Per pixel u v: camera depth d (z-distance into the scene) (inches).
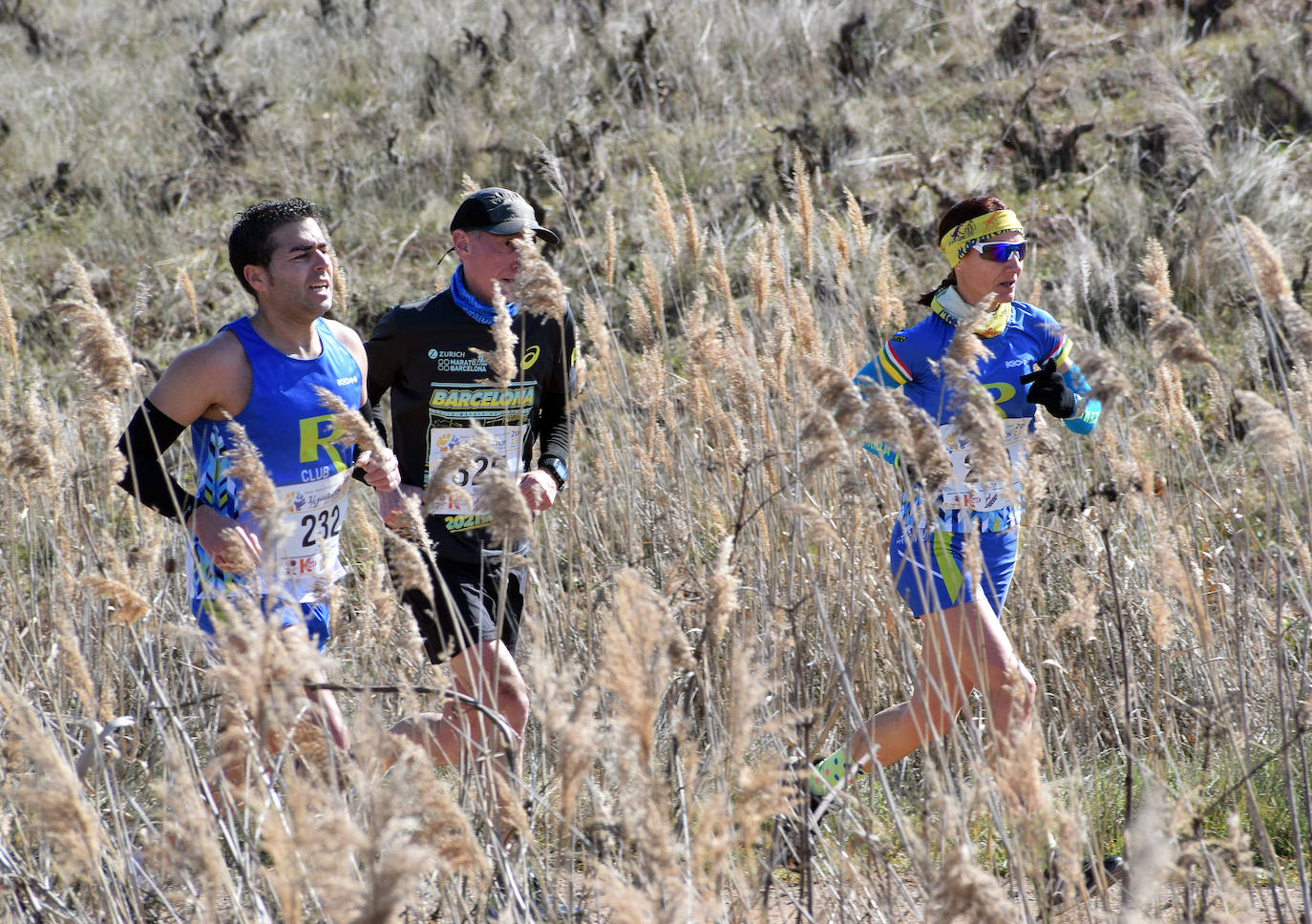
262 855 292.2
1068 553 440.8
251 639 211.0
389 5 1270.9
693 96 1005.2
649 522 430.6
